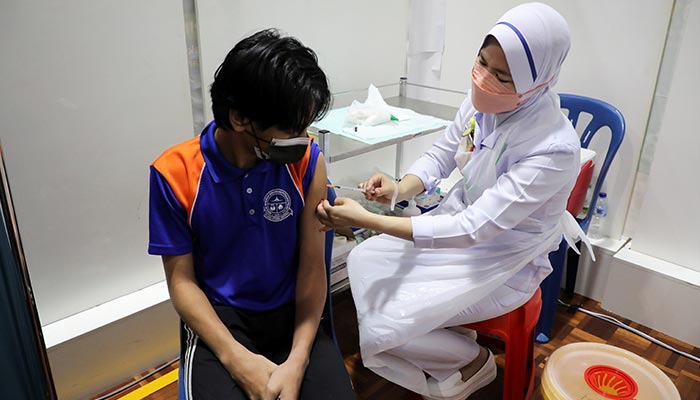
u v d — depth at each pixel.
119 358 1.78
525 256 1.44
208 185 1.04
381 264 1.55
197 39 1.77
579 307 2.26
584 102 2.10
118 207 1.74
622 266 2.14
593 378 1.51
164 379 1.83
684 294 2.01
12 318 1.20
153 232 1.05
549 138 1.33
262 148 0.99
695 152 1.93
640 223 2.15
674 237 2.07
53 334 1.65
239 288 1.14
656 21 1.91
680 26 1.89
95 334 1.69
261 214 1.09
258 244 1.11
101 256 1.75
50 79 1.49
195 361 1.07
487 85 1.32
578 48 2.13
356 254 1.61
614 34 2.02
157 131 1.75
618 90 2.07
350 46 2.24
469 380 1.58
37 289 1.65
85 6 1.49
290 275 1.20
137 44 1.62
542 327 2.04
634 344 2.05
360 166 2.51
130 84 1.64
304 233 1.17
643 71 1.99
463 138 1.60
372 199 1.59
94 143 1.62
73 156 1.59
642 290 2.12
